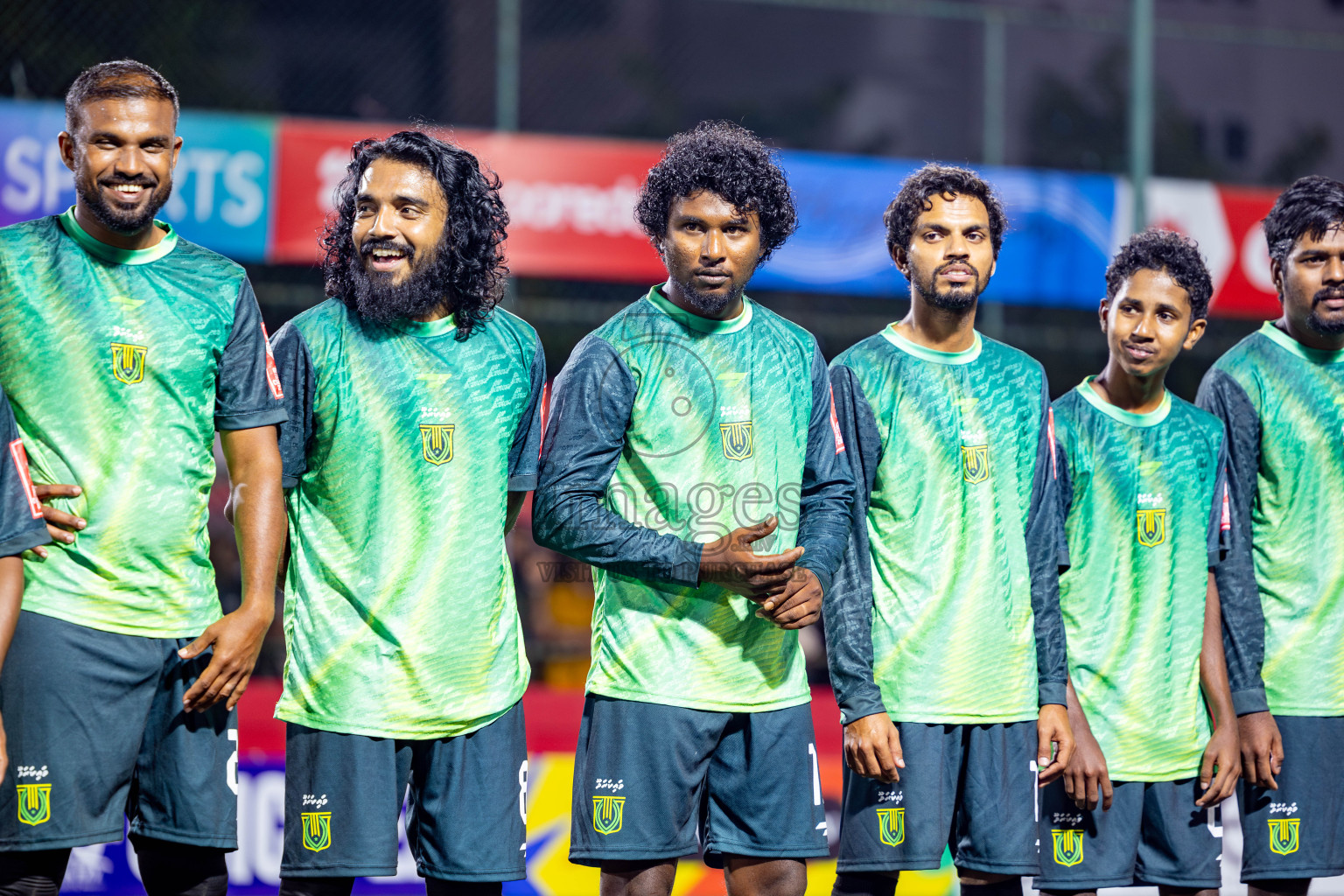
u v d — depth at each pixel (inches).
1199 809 257.0
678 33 877.2
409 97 781.9
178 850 211.8
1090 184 582.9
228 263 217.8
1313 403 273.1
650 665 221.1
